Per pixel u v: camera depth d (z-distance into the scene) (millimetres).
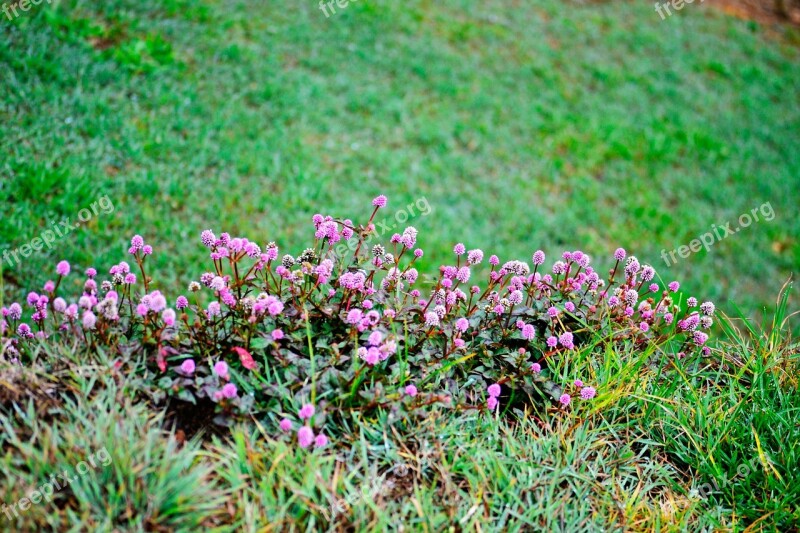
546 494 686
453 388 730
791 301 1500
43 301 727
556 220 1475
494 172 1561
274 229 1168
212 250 771
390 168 1439
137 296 746
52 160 1103
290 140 1398
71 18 1400
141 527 600
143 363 694
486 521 654
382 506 656
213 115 1357
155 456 636
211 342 713
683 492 732
